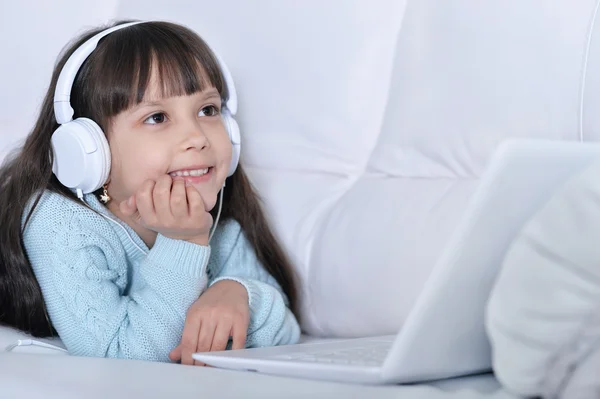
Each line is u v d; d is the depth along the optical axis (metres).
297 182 1.66
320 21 1.65
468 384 0.88
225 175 1.40
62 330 1.31
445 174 1.46
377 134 1.60
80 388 0.86
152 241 1.44
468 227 0.76
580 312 0.71
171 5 1.82
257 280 1.49
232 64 1.73
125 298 1.32
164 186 1.27
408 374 0.83
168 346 1.29
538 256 0.71
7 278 1.40
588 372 0.72
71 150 1.28
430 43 1.51
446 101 1.46
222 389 0.83
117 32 1.39
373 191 1.52
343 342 1.20
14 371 0.94
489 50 1.40
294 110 1.67
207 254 1.31
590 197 0.67
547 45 1.33
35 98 1.85
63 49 1.59
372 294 1.43
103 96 1.34
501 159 0.73
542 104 1.33
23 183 1.39
